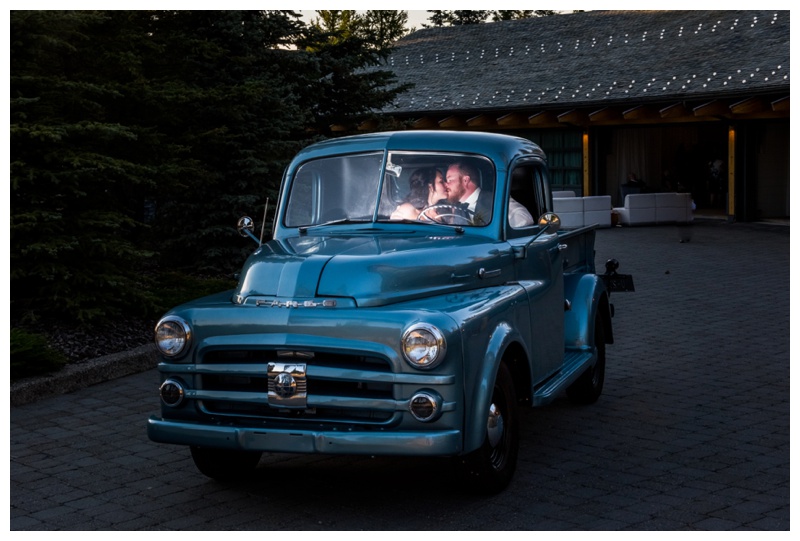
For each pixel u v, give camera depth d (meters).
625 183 28.02
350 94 16.45
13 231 9.16
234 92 12.53
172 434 5.20
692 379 8.54
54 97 9.82
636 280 14.99
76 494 5.71
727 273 15.61
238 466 5.87
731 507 5.28
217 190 13.73
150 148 11.16
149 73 12.84
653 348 9.95
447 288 5.49
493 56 30.91
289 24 15.12
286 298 5.12
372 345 4.89
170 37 12.89
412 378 4.85
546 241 6.62
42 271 9.20
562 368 6.86
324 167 6.38
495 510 5.28
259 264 5.38
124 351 9.11
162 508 5.45
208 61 13.62
